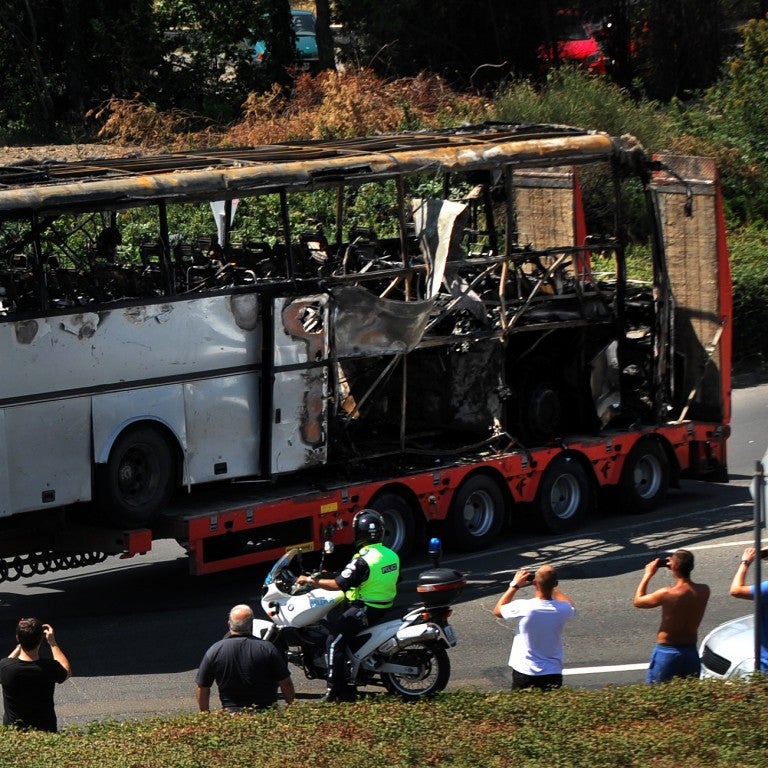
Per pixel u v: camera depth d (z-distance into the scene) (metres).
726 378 66.94
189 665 45.53
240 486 55.78
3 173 53.25
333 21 156.62
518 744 30.91
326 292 53.78
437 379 60.88
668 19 152.25
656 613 49.94
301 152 59.53
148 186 49.81
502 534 62.28
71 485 48.41
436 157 56.78
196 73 156.00
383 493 55.97
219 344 51.81
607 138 62.12
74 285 53.88
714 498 68.00
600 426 63.34
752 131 123.81
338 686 39.66
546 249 64.62
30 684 34.22
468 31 150.25
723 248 65.69
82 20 151.75
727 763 29.59
